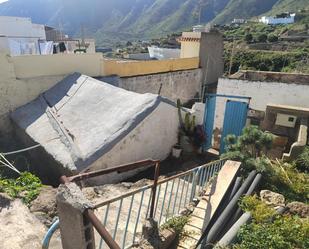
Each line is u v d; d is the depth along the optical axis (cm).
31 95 1130
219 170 647
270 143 780
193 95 1745
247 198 527
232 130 1134
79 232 225
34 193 524
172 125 937
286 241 418
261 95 1117
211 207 497
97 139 747
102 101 925
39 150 842
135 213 471
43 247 246
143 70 1393
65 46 2050
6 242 395
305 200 616
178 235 419
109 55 2975
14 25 2077
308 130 941
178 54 2312
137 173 834
